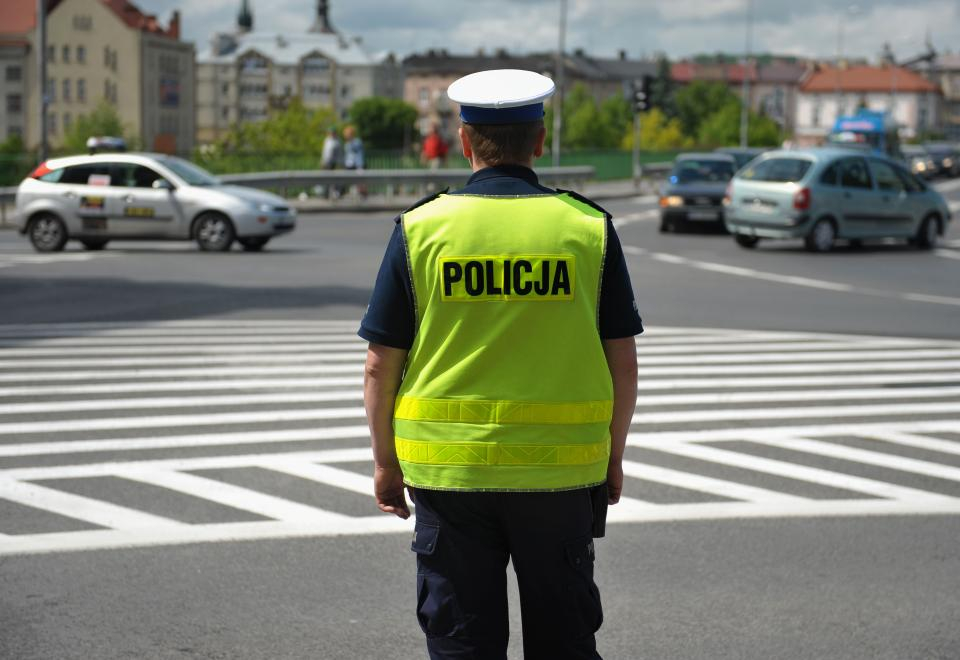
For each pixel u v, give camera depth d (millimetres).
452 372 3299
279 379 10711
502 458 3287
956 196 46906
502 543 3387
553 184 41750
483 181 3371
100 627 5113
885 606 5426
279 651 4883
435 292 3295
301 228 28391
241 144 142250
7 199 29172
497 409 3283
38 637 5000
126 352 12016
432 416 3314
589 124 156500
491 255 3285
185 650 4883
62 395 9953
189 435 8609
